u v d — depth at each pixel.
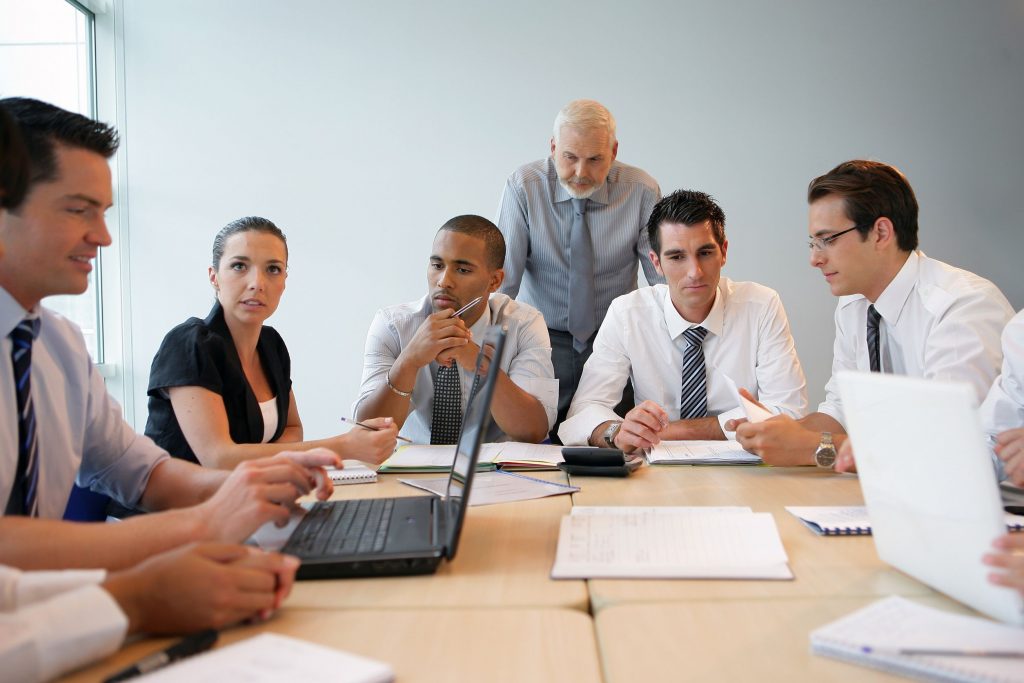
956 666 0.73
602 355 2.64
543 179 3.14
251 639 0.81
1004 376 1.71
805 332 4.51
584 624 0.90
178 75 4.62
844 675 0.76
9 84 3.99
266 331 2.30
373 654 0.82
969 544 0.88
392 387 2.30
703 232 2.40
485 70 4.55
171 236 4.63
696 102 4.49
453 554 1.09
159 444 1.95
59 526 1.04
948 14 4.45
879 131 4.48
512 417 2.41
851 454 1.64
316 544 1.14
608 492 1.61
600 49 4.51
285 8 4.59
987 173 4.47
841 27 4.47
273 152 4.61
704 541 1.18
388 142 4.59
